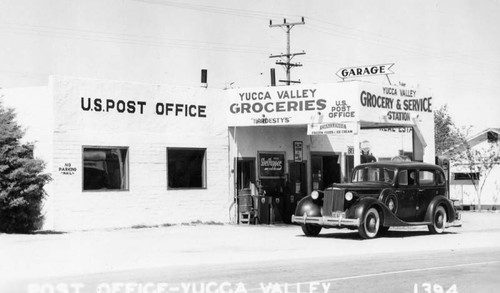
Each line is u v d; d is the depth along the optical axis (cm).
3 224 2180
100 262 1483
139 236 2109
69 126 2284
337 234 2245
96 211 2334
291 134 2953
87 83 2336
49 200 2244
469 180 4550
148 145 2484
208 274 1288
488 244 1922
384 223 2069
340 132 2514
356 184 2072
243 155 2770
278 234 2230
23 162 2156
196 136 2628
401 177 2145
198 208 2617
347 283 1166
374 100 2569
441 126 6619
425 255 1630
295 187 2939
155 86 2519
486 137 4475
